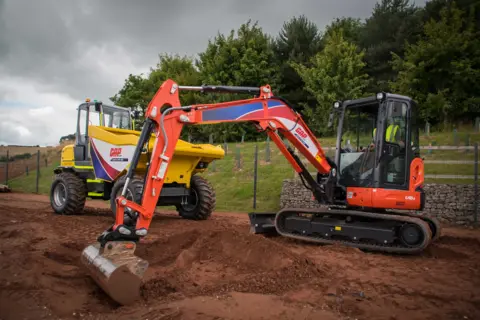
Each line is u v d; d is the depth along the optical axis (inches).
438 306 174.2
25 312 153.1
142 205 219.1
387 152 294.5
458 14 902.4
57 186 460.1
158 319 151.9
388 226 290.2
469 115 909.2
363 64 987.3
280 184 633.0
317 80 997.2
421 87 919.0
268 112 292.8
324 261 248.5
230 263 235.0
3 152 1638.8
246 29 1160.2
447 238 347.6
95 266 178.5
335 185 317.1
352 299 179.5
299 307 168.2
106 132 416.8
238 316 156.7
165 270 220.2
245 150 896.3
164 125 234.4
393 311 167.0
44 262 213.2
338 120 326.3
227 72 1143.0
